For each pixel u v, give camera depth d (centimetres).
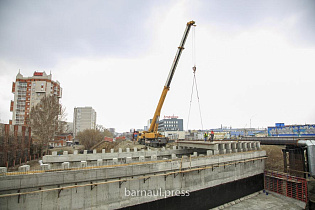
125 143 5350
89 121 13225
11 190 1213
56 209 1326
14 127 3123
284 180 2533
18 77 8619
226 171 2345
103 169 1495
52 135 4469
